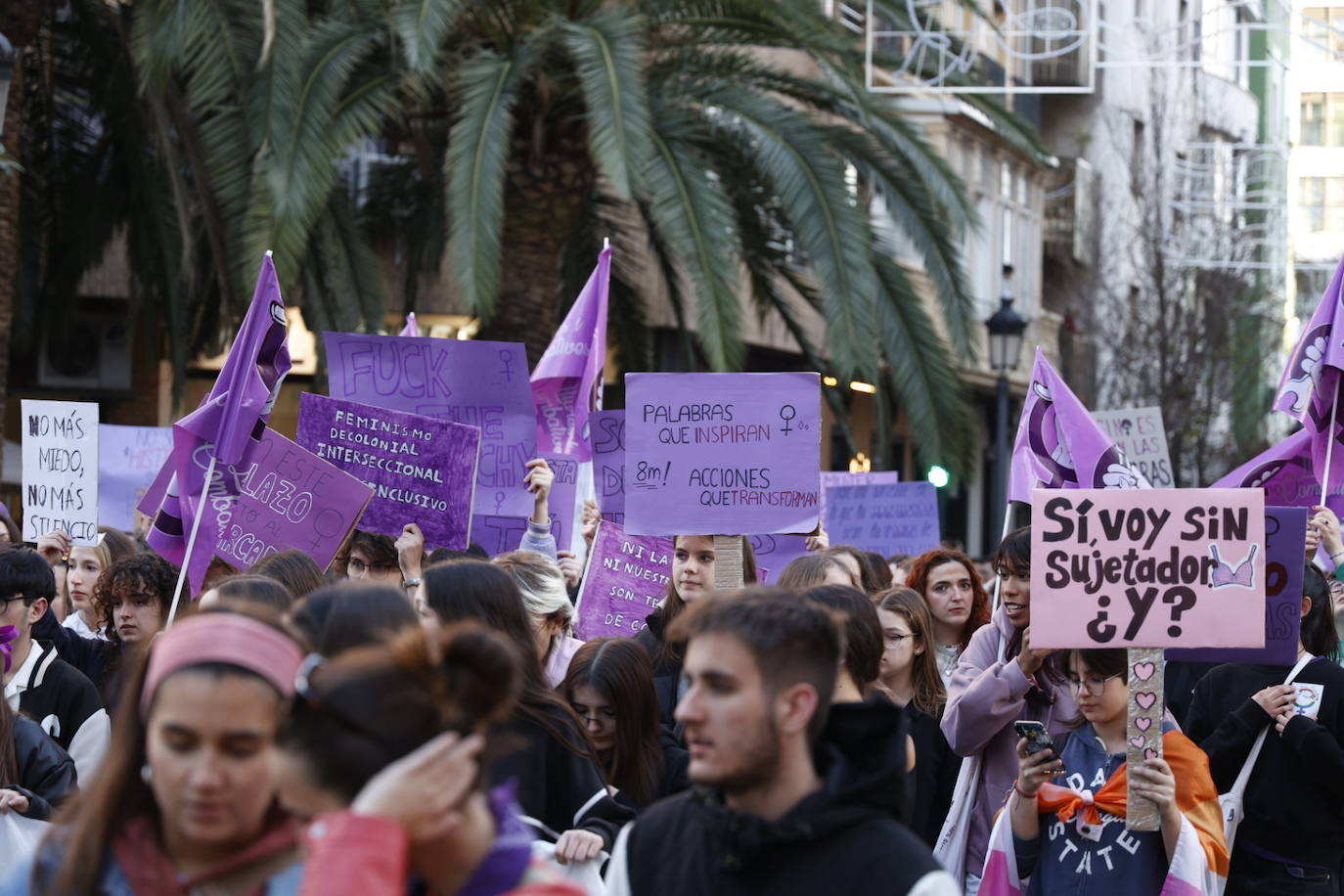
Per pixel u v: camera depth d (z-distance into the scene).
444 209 17.14
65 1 15.71
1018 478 7.21
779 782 3.03
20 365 20.44
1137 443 10.05
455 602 4.51
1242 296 31.25
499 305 16.91
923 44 16.38
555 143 16.91
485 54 14.69
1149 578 4.67
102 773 2.88
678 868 3.14
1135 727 4.57
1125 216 35.72
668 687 6.14
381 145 19.86
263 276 7.05
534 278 16.91
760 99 15.41
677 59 16.23
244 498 7.02
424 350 8.50
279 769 2.44
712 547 6.74
